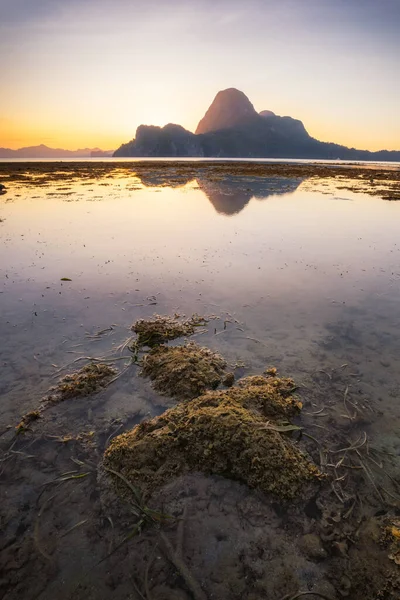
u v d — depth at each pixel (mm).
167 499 2555
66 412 3389
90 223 11594
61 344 4523
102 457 2906
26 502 2561
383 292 6180
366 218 12781
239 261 7773
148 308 5504
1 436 3115
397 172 42406
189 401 3373
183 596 2021
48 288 6293
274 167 51375
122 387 3730
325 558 2213
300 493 2598
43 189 21688
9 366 4066
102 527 2389
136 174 35656
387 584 2061
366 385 3775
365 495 2615
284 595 2033
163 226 11172
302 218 12695
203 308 5508
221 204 15805
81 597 2014
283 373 3945
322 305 5660
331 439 3104
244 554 2232
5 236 9859
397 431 3191
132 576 2117
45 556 2219
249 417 3027
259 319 5180
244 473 2678
